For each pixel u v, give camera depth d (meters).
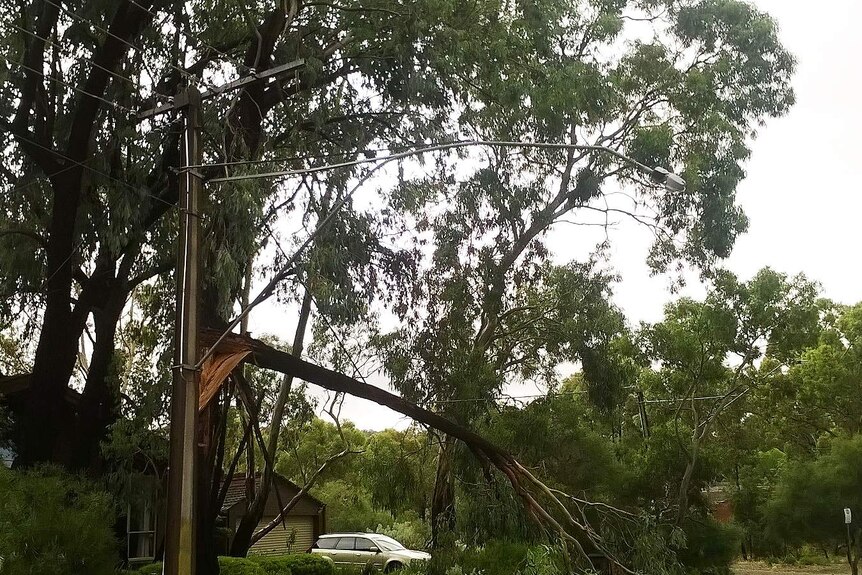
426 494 20.25
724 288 28.22
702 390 29.30
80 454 13.83
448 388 17.48
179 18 14.43
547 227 20.88
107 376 14.08
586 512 16.05
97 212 14.43
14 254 14.30
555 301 20.61
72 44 14.12
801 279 28.23
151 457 13.90
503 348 21.14
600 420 24.48
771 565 44.47
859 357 41.91
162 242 15.52
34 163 14.39
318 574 21.17
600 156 21.06
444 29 14.63
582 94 17.28
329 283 13.77
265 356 11.22
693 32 21.72
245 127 14.05
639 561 14.39
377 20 14.70
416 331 17.81
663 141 20.47
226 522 24.28
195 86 9.82
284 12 13.90
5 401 15.43
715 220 21.80
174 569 7.99
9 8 13.64
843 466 31.97
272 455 17.62
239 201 12.25
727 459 31.95
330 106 14.93
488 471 14.48
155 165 13.71
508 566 13.99
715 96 21.42
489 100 16.75
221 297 12.01
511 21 16.20
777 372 38.12
